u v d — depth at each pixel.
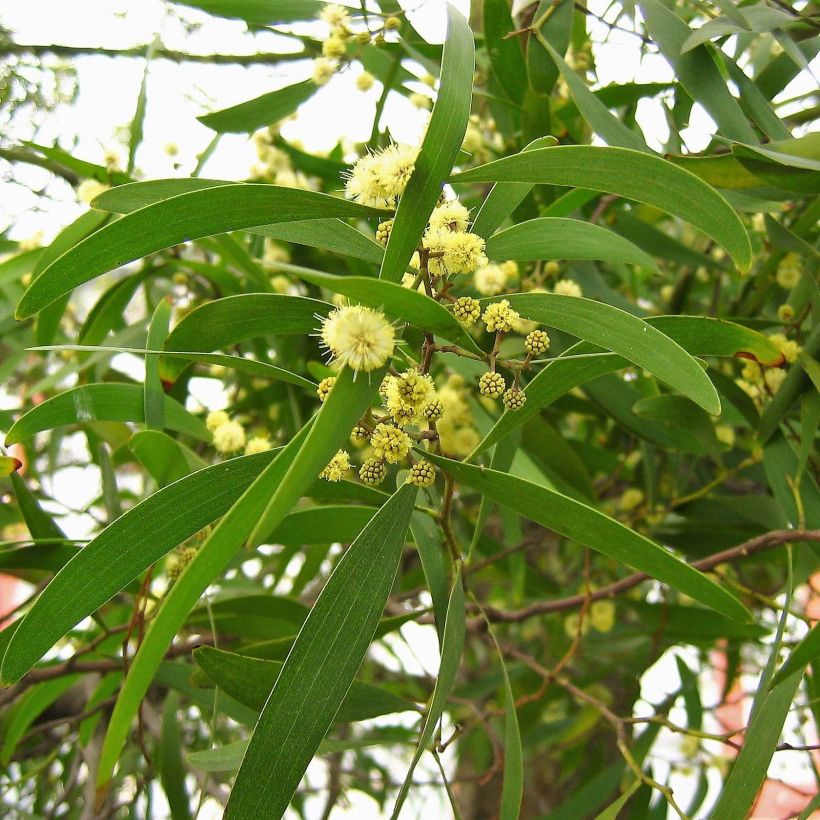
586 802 0.37
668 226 0.55
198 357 0.21
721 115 0.28
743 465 0.37
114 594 0.21
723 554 0.31
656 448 0.40
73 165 0.39
